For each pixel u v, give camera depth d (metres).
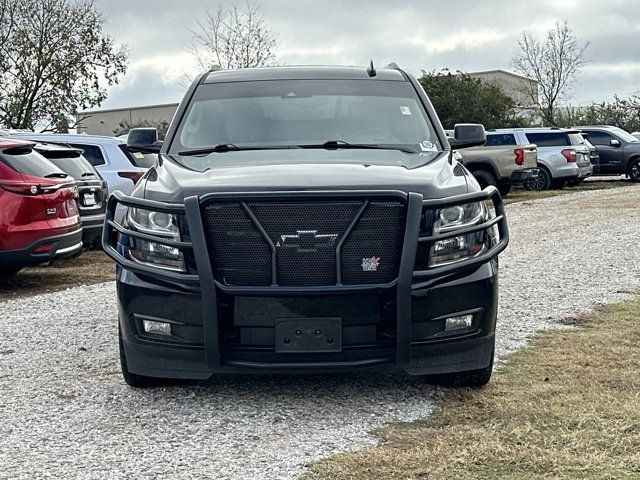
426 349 4.97
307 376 5.80
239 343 4.92
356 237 4.85
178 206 4.89
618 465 3.94
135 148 6.56
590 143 31.08
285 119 6.29
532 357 6.16
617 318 7.55
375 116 6.35
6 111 38.91
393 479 3.90
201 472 4.10
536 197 25.06
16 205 9.80
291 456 4.28
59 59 39.12
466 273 5.02
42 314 8.62
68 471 4.16
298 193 4.77
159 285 4.98
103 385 5.73
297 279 4.84
